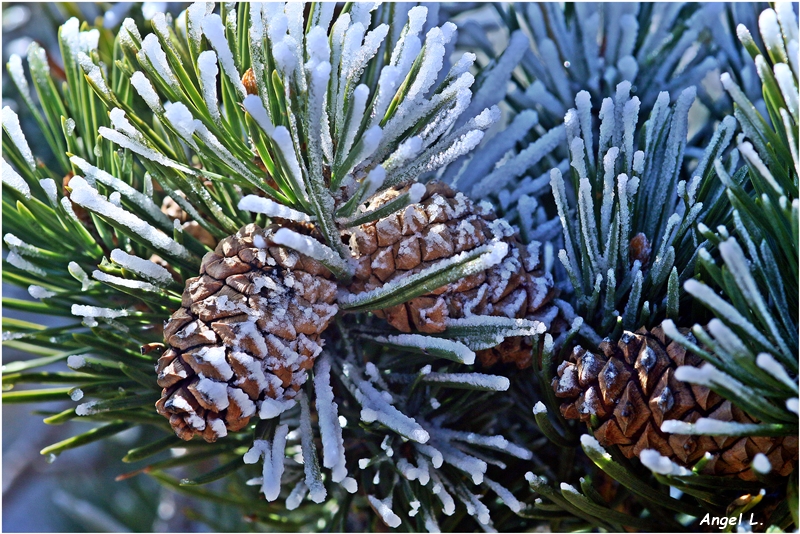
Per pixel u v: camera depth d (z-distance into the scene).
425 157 0.43
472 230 0.42
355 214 0.42
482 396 0.44
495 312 0.43
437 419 0.44
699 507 0.42
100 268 0.43
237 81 0.41
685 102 0.44
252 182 0.42
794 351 0.40
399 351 0.45
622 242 0.43
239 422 0.41
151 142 0.43
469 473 0.43
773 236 0.41
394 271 0.42
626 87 0.44
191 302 0.42
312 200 0.41
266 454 0.41
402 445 0.44
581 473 0.45
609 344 0.42
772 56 0.40
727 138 0.43
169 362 0.41
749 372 0.39
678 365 0.41
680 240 0.43
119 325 0.44
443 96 0.42
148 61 0.42
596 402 0.41
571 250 0.43
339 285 0.43
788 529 0.41
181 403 0.40
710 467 0.41
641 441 0.41
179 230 0.43
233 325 0.41
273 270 0.42
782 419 0.39
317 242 0.41
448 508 0.42
